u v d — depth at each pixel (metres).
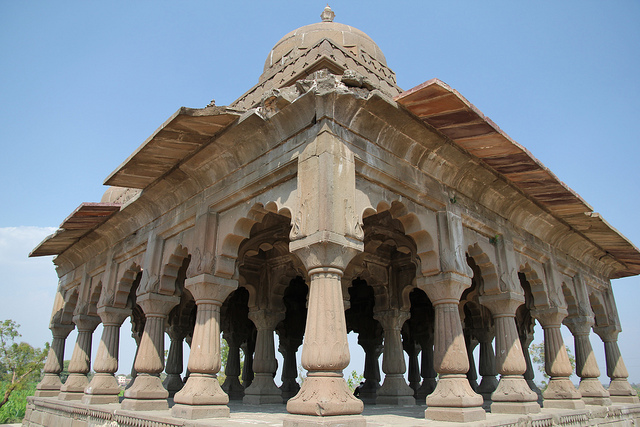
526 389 6.72
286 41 8.52
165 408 7.11
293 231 5.10
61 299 12.60
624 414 8.95
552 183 7.39
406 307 9.67
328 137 5.11
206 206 6.95
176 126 5.93
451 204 6.78
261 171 6.04
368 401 10.83
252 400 8.85
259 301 9.82
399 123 5.76
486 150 6.44
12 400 22.72
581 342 9.61
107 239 9.83
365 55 7.63
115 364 8.78
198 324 6.28
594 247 10.54
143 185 7.88
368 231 8.48
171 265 7.75
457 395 5.44
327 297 4.61
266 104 5.75
